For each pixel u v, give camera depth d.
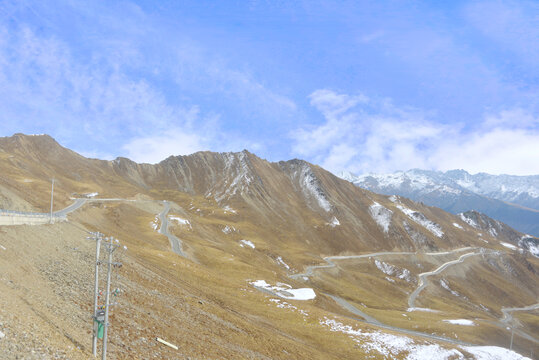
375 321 108.12
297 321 70.81
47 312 23.30
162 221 168.62
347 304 126.62
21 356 15.31
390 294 197.62
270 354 43.47
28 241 36.88
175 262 83.31
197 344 34.09
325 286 165.75
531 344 127.62
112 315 29.72
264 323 62.00
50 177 199.00
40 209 84.00
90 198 178.88
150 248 95.44
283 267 188.75
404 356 66.31
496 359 76.50
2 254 28.88
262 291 94.94
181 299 48.16
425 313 137.00
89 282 35.62
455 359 70.56
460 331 110.12
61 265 36.22
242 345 41.75
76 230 58.00
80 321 25.94
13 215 41.12
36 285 27.39
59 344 19.06
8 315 18.14
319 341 64.00
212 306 52.78
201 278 78.94
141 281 45.84
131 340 27.27
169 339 31.75
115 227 116.38
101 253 50.16
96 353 21.88
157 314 36.66
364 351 63.41
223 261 118.31
